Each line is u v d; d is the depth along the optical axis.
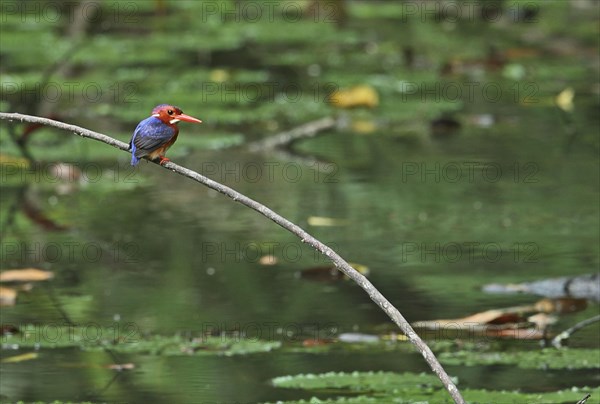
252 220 12.57
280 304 9.96
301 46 22.08
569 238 11.76
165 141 7.19
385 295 10.12
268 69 19.97
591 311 9.79
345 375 8.20
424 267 10.93
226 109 16.88
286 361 8.66
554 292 10.18
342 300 10.11
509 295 10.12
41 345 8.93
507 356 8.65
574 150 15.12
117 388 7.94
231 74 19.25
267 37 21.88
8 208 12.91
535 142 15.55
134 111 16.59
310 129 16.22
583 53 21.34
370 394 7.81
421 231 12.00
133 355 8.73
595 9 25.67
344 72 19.69
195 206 13.12
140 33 22.75
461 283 10.45
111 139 6.27
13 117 6.29
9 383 8.05
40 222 12.44
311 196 13.24
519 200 13.05
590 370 8.44
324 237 11.81
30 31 22.47
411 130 16.42
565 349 8.83
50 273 10.73
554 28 23.64
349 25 24.06
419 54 21.09
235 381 8.12
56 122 6.27
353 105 17.16
